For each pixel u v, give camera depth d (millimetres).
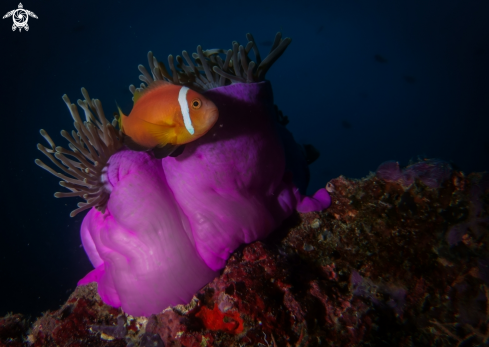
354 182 531
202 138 440
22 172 2602
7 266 1894
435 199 490
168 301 450
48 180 2592
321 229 508
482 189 481
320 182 4426
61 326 502
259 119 459
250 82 476
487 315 448
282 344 425
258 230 467
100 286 489
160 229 443
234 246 462
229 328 437
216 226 450
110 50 4449
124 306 462
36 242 2102
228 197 455
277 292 447
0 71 2973
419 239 486
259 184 475
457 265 472
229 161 445
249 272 448
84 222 547
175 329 444
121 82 4184
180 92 390
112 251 466
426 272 479
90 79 3941
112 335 496
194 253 450
